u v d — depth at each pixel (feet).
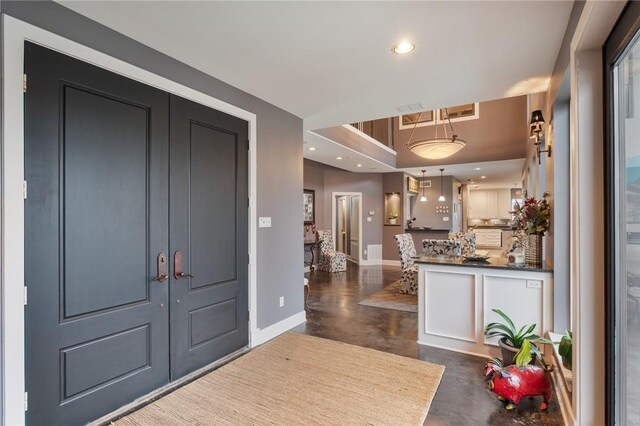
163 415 7.29
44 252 6.37
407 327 13.19
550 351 9.16
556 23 7.11
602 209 5.92
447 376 9.11
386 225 30.12
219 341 10.08
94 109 7.15
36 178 6.25
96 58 7.11
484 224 44.73
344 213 33.27
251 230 11.21
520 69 9.33
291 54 8.58
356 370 9.43
